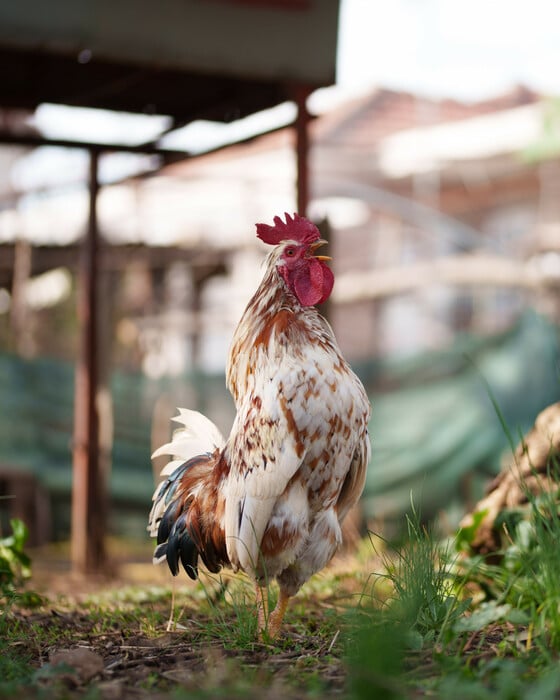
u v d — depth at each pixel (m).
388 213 16.27
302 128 7.30
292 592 4.13
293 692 2.86
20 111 8.90
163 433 12.44
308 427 3.89
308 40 7.11
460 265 14.48
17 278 13.84
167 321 15.45
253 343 4.19
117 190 15.60
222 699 2.73
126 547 11.84
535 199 16.58
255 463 3.98
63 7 6.54
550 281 14.06
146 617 4.75
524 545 4.30
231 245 15.19
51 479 12.13
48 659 3.73
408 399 11.45
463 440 11.23
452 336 15.76
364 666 2.92
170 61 6.78
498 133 15.41
